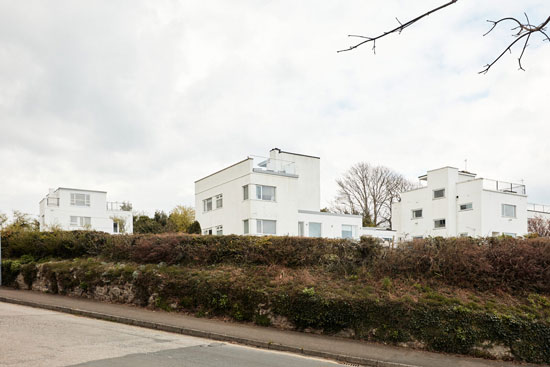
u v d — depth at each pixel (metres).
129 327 11.49
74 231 20.52
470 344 9.41
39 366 7.00
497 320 9.41
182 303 13.44
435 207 36.47
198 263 15.48
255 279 12.98
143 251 16.59
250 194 26.98
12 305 14.77
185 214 56.84
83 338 9.45
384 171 56.09
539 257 10.90
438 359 8.99
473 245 11.83
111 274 15.52
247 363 8.02
